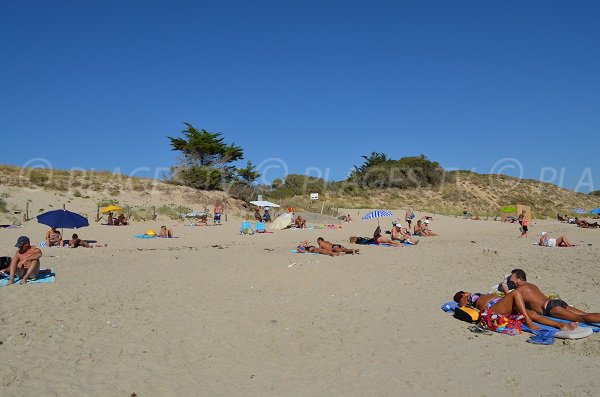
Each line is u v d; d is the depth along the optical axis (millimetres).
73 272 12547
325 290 11000
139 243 21562
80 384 5566
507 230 32156
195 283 11539
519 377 5949
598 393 5418
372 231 30562
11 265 10891
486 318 8000
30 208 30125
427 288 11234
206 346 7062
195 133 48000
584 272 13000
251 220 37844
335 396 5484
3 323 7648
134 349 6805
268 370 6234
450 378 5969
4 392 5215
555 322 7723
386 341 7387
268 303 9711
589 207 71250
